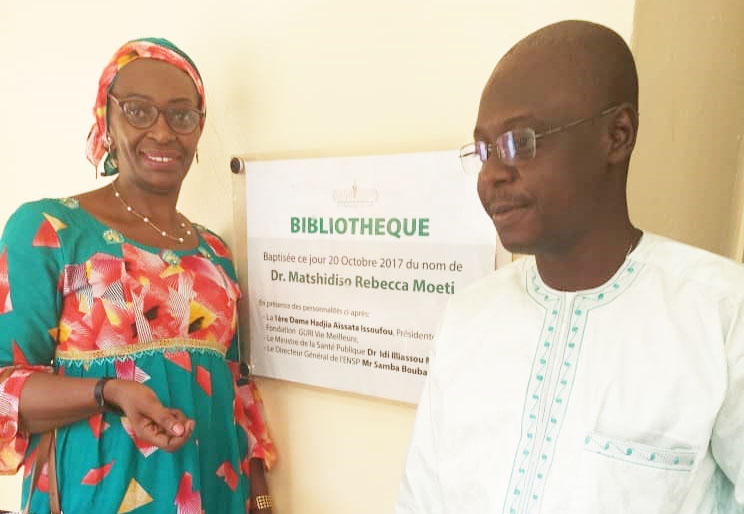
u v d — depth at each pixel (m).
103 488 0.81
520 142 0.48
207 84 1.14
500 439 0.56
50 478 0.82
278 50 1.03
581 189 0.48
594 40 0.48
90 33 1.31
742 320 0.46
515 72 0.49
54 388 0.75
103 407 0.77
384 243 0.94
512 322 0.60
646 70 0.70
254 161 1.08
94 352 0.82
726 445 0.47
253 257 1.12
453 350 0.64
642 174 0.72
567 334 0.55
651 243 0.55
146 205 0.94
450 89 0.85
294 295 1.07
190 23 1.14
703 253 0.52
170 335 0.89
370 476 1.03
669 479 0.47
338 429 1.05
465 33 0.82
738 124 0.94
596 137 0.48
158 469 0.85
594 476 0.49
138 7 1.22
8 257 0.78
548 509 0.51
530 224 0.50
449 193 0.86
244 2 1.06
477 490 0.57
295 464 1.13
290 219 1.05
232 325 1.02
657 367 0.49
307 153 1.01
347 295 1.00
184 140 0.92
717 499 0.50
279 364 1.11
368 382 0.99
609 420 0.50
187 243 0.98
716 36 0.85
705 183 0.88
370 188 0.94
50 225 0.81
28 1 1.42
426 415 0.68
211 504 0.94
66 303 0.83
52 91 1.42
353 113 0.95
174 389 0.88
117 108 0.88
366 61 0.93
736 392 0.45
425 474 0.67
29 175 1.54
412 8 0.87
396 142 0.91
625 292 0.53
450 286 0.88
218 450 0.97
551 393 0.54
